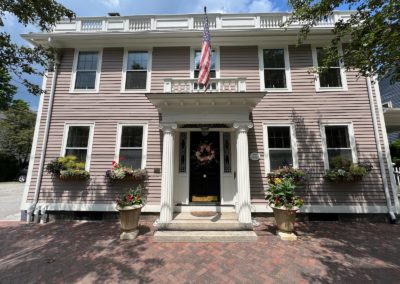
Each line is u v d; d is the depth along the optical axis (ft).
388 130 31.58
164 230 16.92
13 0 13.91
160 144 22.22
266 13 23.59
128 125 22.65
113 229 18.34
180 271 11.48
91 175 21.72
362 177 20.34
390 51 12.61
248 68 23.18
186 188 21.65
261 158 21.43
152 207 21.01
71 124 22.68
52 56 17.52
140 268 11.81
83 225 19.49
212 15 24.03
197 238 15.66
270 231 17.51
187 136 22.58
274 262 12.41
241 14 23.77
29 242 15.53
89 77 23.75
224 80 19.61
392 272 11.19
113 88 23.27
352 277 10.77
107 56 23.95
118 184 21.49
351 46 15.03
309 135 21.65
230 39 22.93
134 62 23.95
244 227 17.01
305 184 20.80
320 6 15.08
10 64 15.23
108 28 24.36
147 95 18.16
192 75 23.30
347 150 21.40
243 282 10.45
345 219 20.25
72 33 22.54
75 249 14.29
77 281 10.59
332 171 20.31
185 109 19.11
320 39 22.61
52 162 21.36
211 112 19.01
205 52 19.07
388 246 14.51
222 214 19.71
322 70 17.57
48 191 21.47
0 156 60.75
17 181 62.03
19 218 22.13
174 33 22.39
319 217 20.43
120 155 22.18
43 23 15.92
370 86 21.93
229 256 13.21
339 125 21.70
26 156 67.36
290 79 22.63
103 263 12.37
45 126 22.57
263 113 22.16
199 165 22.15
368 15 14.11
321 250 13.96
